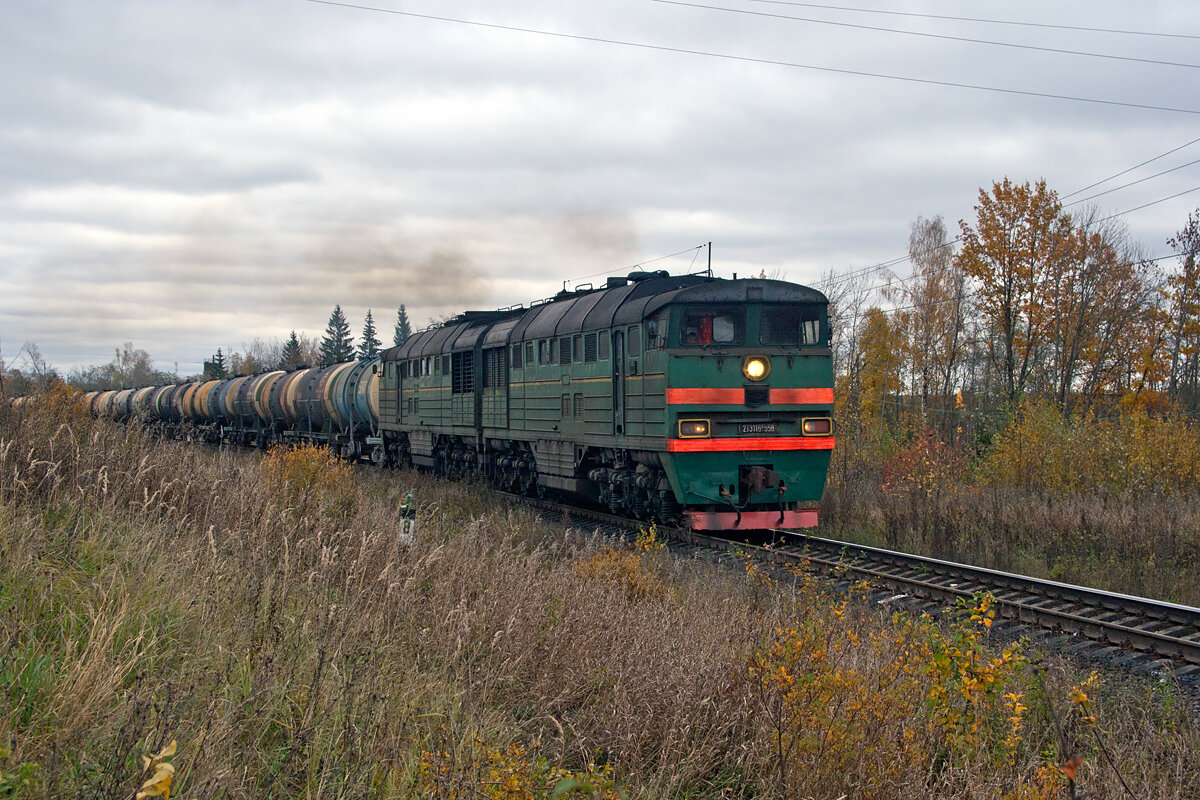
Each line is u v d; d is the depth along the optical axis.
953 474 21.06
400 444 27.31
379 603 7.26
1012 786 5.09
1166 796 5.26
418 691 5.82
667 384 13.94
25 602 5.92
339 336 89.62
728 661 6.40
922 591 10.95
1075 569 12.11
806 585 8.65
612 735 5.62
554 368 18.08
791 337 14.66
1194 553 12.53
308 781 4.43
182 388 40.88
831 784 5.05
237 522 9.04
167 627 5.94
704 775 5.45
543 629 7.31
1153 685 7.34
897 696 5.79
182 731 4.55
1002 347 39.22
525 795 4.43
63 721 4.58
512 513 15.66
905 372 39.97
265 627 6.16
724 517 14.40
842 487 19.17
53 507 8.25
